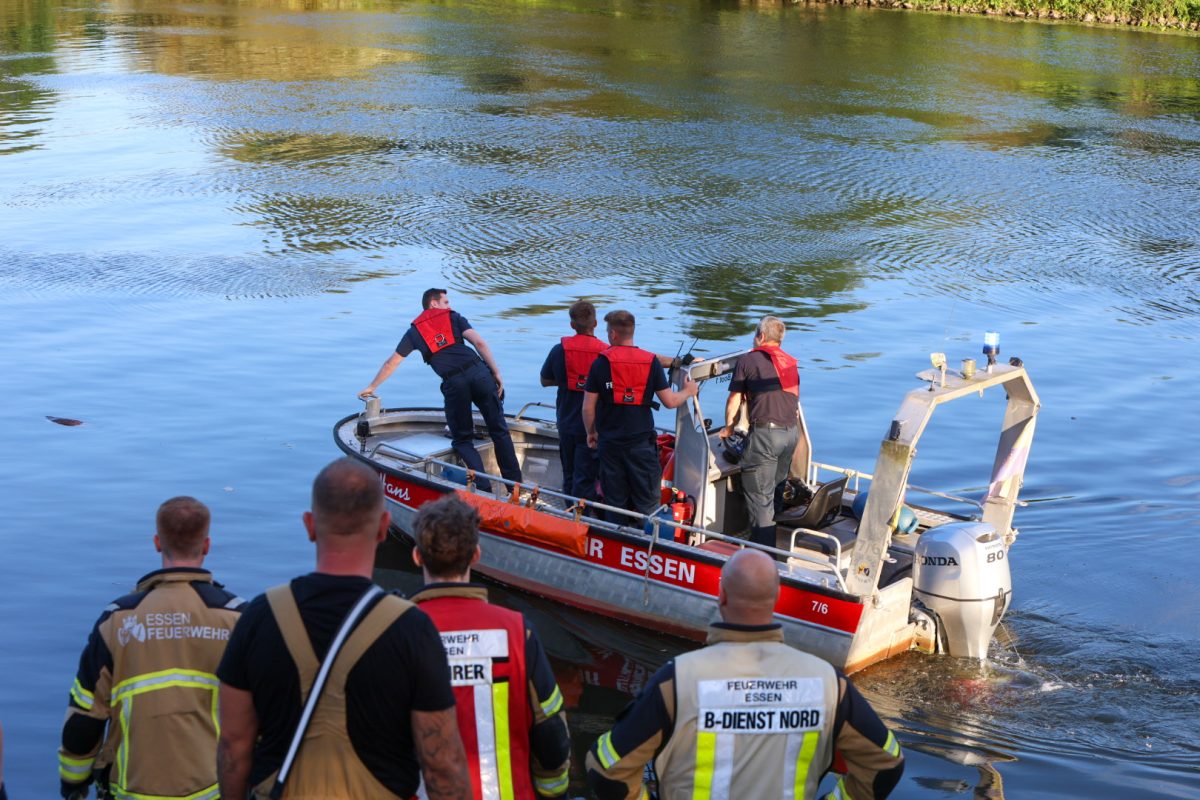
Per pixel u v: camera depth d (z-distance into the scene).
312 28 46.81
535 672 3.67
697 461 8.12
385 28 47.22
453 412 9.09
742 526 8.78
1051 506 9.79
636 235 19.44
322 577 3.16
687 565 7.70
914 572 7.39
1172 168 26.89
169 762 4.33
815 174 24.78
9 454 10.41
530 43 44.09
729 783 3.46
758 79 37.66
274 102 31.33
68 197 21.14
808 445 8.72
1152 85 39.72
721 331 14.48
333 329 14.35
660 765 3.52
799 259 18.34
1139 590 8.24
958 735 6.43
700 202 21.92
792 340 14.34
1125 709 6.71
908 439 6.82
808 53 43.81
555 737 3.72
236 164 24.03
